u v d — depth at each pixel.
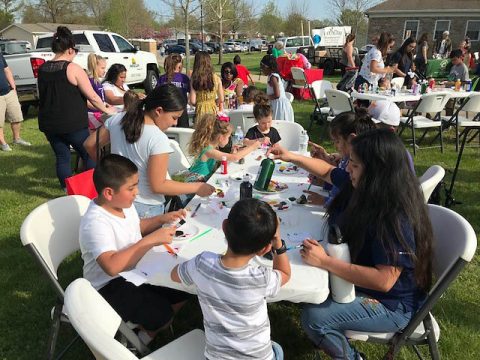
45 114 4.14
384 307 1.79
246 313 1.45
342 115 2.50
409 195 1.64
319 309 1.81
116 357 1.14
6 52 11.20
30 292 2.98
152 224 2.21
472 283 3.07
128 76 11.60
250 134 4.11
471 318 2.68
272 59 5.86
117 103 5.61
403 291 1.78
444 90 7.05
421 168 5.54
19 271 3.23
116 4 38.97
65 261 3.34
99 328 1.24
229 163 3.35
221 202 2.44
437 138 6.99
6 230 3.90
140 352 1.77
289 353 2.43
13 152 6.42
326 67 17.84
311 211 2.36
